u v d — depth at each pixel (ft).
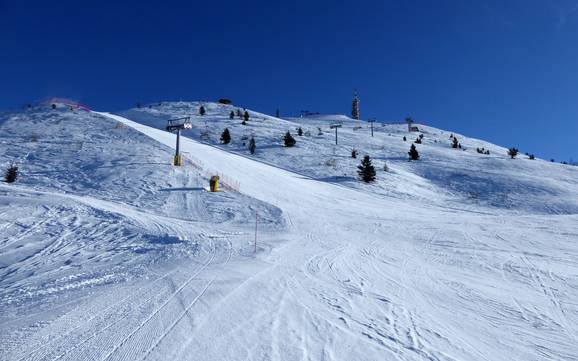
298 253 38.86
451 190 120.26
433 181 130.62
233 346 16.83
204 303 22.25
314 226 56.90
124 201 65.82
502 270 36.22
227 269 30.99
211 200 70.44
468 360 17.08
